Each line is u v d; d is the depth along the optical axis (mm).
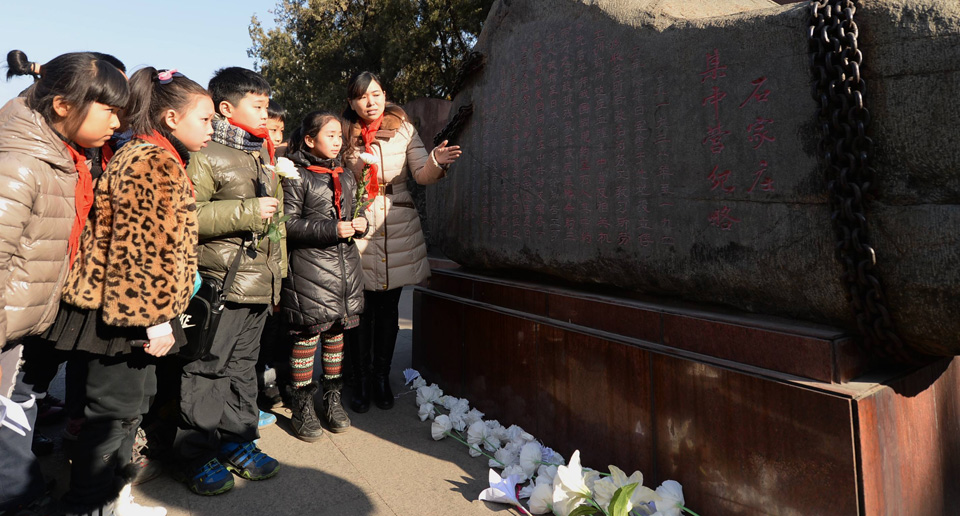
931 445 1721
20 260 1492
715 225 1877
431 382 3373
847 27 1511
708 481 1812
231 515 1961
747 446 1699
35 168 1482
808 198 1628
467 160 3197
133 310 1594
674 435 1915
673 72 1995
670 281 2043
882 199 1503
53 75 1529
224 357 2125
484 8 13000
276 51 16062
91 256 1634
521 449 2326
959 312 1394
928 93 1405
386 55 14203
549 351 2445
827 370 1557
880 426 1512
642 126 2109
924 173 1430
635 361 2049
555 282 2721
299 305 2514
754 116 1751
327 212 2578
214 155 2088
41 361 1924
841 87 1497
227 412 2242
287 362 3219
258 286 2166
